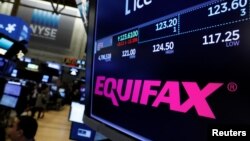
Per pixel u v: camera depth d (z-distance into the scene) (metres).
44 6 20.12
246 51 0.63
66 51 20.09
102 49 1.52
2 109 5.02
